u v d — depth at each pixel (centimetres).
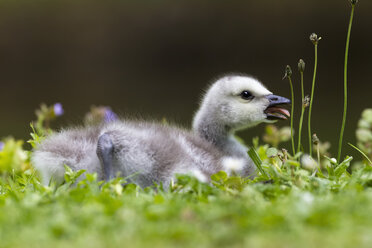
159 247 518
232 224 573
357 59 4606
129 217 593
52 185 844
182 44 4631
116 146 863
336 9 4659
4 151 986
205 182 816
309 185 816
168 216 598
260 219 577
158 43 4653
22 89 3831
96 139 911
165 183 895
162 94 3581
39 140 1094
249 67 4478
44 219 614
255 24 4681
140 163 880
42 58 4581
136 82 4050
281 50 4647
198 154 988
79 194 716
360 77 4088
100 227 574
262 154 1138
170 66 4600
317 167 967
